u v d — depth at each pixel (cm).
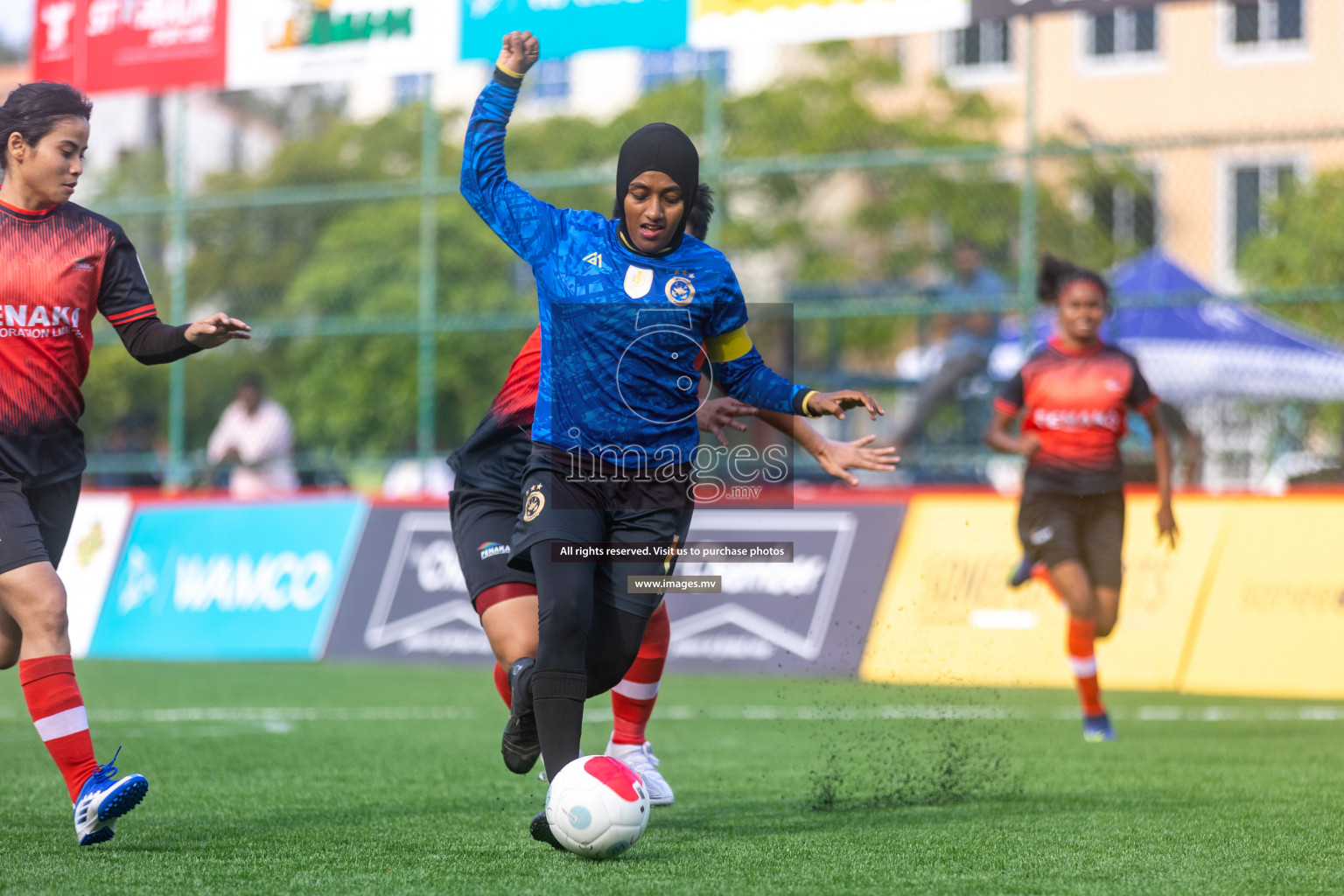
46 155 1134
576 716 1072
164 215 5331
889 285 4897
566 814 1047
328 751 1808
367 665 3183
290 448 3809
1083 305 2052
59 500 1179
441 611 3180
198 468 3609
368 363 5238
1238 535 2764
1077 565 2005
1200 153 6088
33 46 3475
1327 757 1764
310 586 3322
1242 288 4438
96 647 3459
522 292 5819
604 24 3002
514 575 1238
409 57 3172
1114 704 2512
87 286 1156
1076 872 1031
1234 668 2688
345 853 1099
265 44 3288
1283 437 3894
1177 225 6122
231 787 1493
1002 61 6988
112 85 3412
